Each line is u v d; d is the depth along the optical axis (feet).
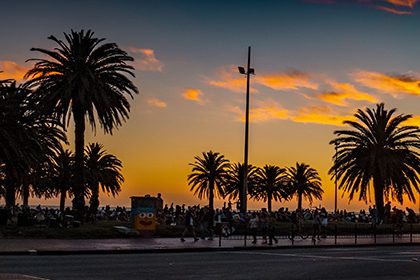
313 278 58.18
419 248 111.34
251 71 149.79
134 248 89.30
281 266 69.46
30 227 116.57
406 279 58.65
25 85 137.80
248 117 149.48
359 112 186.60
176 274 58.75
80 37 138.51
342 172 190.08
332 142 189.16
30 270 58.54
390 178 180.34
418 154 182.39
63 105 136.67
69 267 62.44
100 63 140.26
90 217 146.51
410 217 188.75
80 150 138.31
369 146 184.34
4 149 128.77
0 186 192.65
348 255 88.94
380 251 99.60
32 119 140.46
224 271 62.59
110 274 57.00
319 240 124.57
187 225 112.16
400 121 183.93
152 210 121.19
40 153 143.02
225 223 132.05
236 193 313.94
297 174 330.34
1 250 80.07
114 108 140.05
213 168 300.20
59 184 245.04
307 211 220.23
